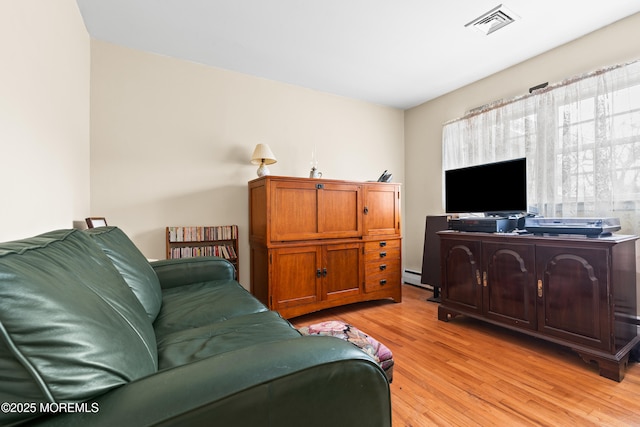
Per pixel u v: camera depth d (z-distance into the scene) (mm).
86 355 501
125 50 2559
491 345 2145
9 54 1084
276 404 563
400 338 2277
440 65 2922
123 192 2545
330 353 644
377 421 669
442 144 3629
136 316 839
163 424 474
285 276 2648
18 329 446
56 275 597
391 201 3281
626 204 2158
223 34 2391
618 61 2229
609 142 2227
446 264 2652
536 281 2037
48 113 1463
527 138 2734
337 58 2777
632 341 1864
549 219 2016
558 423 1340
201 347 1036
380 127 4016
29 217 1250
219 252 2824
